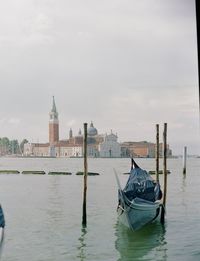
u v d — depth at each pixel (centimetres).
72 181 3569
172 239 1168
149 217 1279
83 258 992
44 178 3906
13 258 991
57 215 1647
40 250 1063
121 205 1247
